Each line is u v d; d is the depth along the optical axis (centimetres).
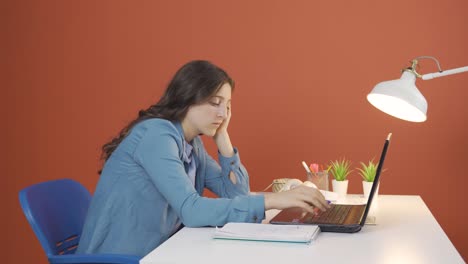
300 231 154
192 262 134
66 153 328
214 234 155
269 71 306
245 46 308
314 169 229
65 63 326
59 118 328
